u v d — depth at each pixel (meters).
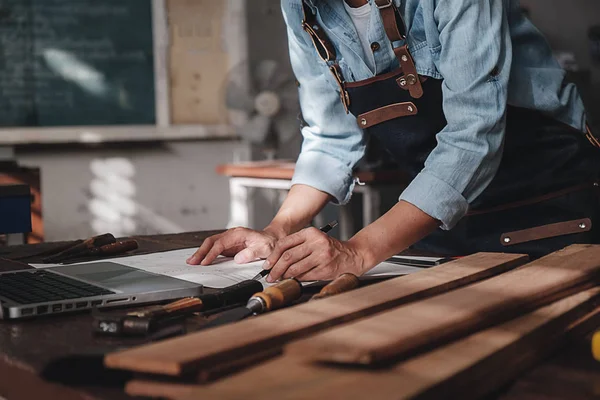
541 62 1.50
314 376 0.55
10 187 2.21
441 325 0.64
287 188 3.62
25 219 2.25
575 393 0.61
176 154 5.21
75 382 0.67
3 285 1.04
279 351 0.64
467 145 1.25
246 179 3.81
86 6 4.84
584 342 0.75
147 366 0.58
